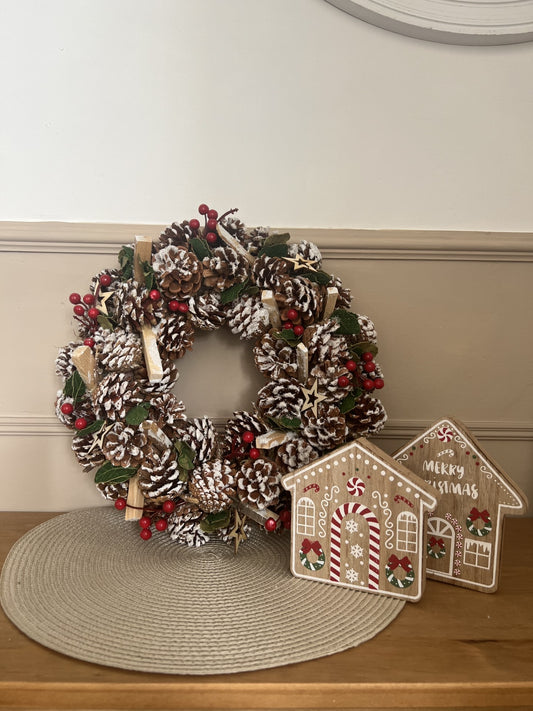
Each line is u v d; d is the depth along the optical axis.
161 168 1.09
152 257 0.97
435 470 0.86
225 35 1.07
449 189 1.11
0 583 0.84
